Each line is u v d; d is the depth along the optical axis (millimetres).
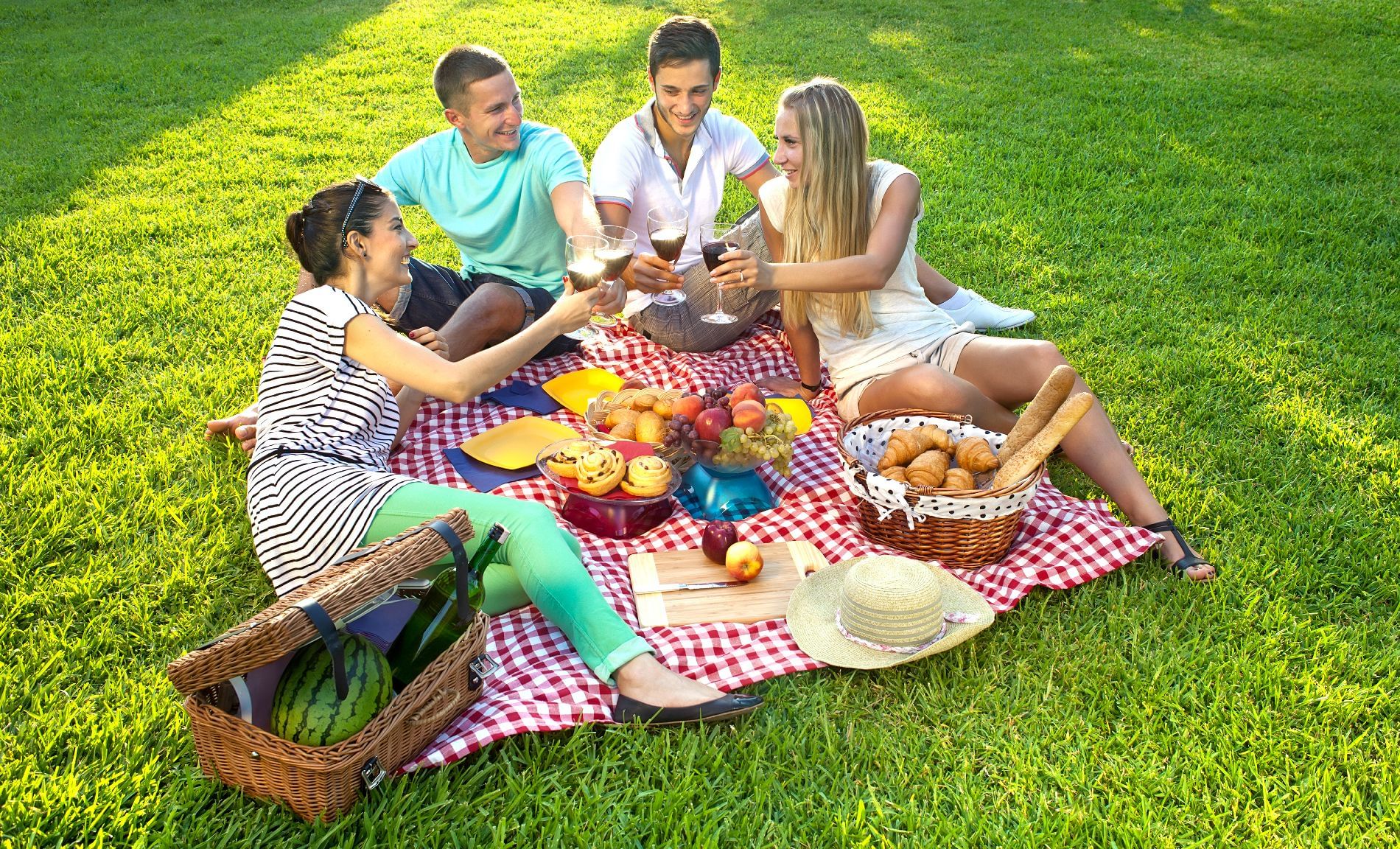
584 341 4703
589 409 3795
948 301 4848
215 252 6051
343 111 9055
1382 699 2791
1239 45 11492
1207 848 2367
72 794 2391
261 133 8461
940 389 3604
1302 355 4902
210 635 2998
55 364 4527
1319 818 2410
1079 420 3377
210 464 3850
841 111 3580
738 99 9414
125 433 4023
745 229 4512
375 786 2398
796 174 3658
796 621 3035
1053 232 6418
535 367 4652
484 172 4406
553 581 2775
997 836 2387
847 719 2756
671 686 2703
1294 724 2729
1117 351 4969
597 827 2398
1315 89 9664
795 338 4223
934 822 2439
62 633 2947
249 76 10016
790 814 2443
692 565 3334
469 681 2629
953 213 6766
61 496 3553
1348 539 3500
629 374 4730
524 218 4477
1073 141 8234
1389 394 4547
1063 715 2770
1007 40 11633
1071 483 3865
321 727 2291
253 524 2975
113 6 12961
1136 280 5762
